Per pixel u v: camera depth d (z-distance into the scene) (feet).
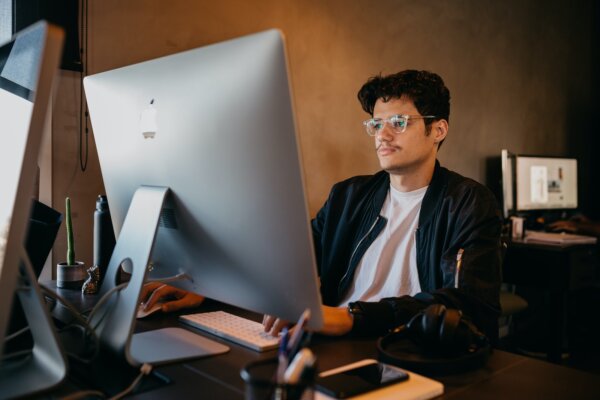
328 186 9.00
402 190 5.44
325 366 2.97
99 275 4.64
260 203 2.61
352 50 9.22
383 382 2.60
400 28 10.08
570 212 14.55
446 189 5.12
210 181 2.77
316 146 8.76
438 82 5.28
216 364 2.97
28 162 2.13
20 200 2.14
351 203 5.68
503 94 13.04
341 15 8.99
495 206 4.88
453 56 11.37
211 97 2.62
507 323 12.87
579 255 10.51
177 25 6.79
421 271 5.12
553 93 15.23
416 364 2.88
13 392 2.41
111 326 2.94
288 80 2.32
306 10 8.45
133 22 6.33
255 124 2.47
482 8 12.16
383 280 5.36
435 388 2.58
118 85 3.27
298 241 2.57
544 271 10.39
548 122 15.07
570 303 13.10
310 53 8.55
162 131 2.95
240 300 3.05
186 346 3.21
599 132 17.61
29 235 3.95
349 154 9.32
